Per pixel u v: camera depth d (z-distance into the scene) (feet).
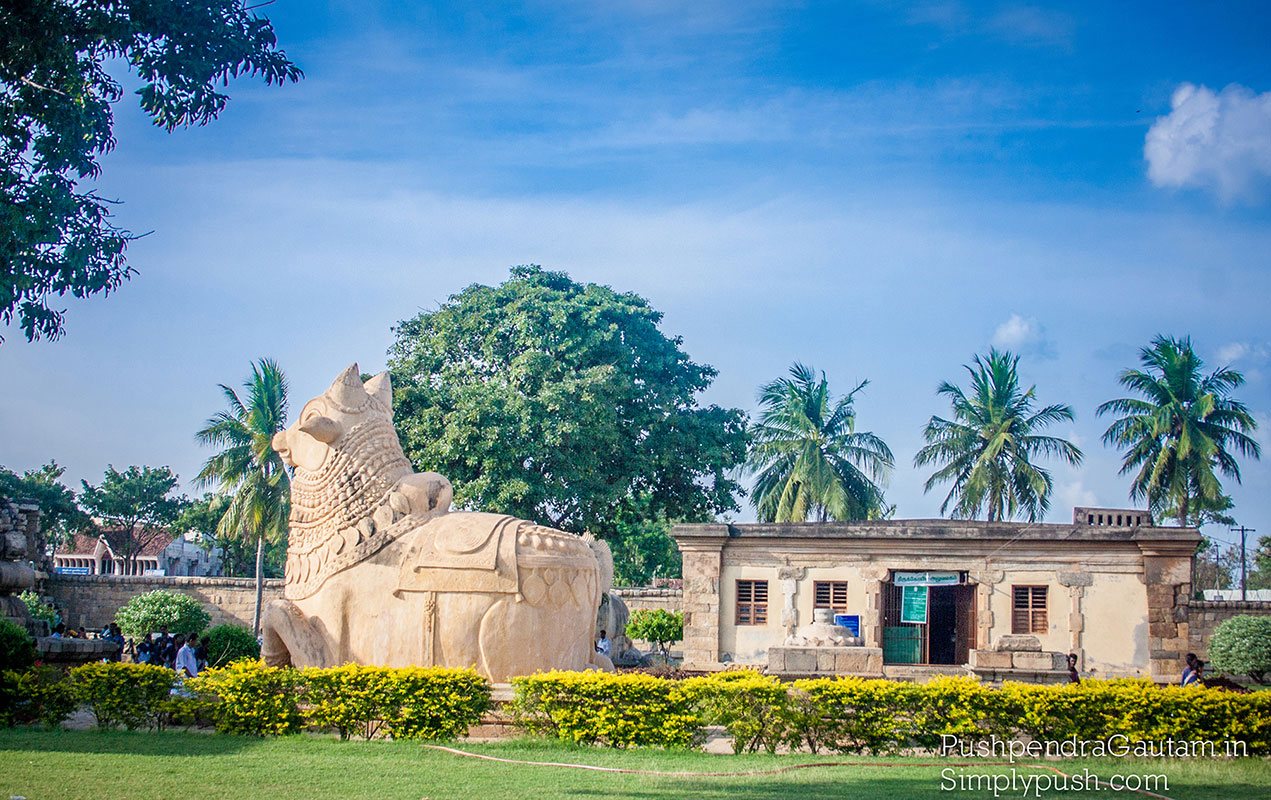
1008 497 123.13
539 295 107.86
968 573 81.82
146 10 35.99
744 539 84.43
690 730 37.73
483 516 43.27
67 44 35.91
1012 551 81.71
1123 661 78.84
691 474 112.88
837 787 29.99
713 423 112.16
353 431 44.65
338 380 45.11
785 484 130.93
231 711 38.70
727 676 39.22
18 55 35.22
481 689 38.73
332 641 42.27
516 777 30.63
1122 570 80.12
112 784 27.66
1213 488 114.01
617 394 101.86
